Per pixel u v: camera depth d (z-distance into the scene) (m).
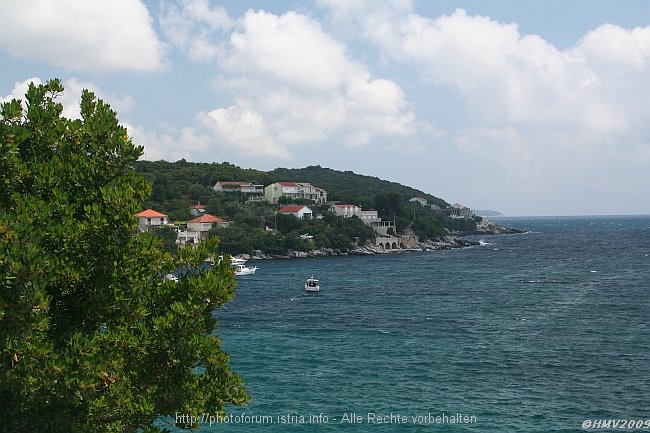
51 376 12.26
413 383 40.88
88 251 14.16
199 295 15.42
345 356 48.91
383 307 76.75
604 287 94.25
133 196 14.65
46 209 13.38
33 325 11.95
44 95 15.95
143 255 14.92
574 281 103.69
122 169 15.57
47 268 12.82
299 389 39.62
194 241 152.38
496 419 33.84
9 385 12.20
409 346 52.56
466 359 47.50
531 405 36.16
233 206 180.62
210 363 16.11
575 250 186.62
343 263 150.50
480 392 38.72
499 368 44.59
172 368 15.41
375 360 47.47
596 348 50.56
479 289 95.12
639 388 39.12
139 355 14.78
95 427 14.07
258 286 103.44
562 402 36.66
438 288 97.25
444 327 61.59
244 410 35.47
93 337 13.85
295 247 168.38
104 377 13.45
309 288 94.81
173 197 186.62
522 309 73.06
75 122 15.59
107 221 13.86
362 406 36.16
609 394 38.03
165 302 15.88
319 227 179.88
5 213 12.74
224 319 68.06
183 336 15.02
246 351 51.03
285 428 32.62
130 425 15.01
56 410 13.52
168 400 15.09
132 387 14.94
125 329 14.47
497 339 55.03
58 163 14.84
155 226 144.62
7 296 11.98
